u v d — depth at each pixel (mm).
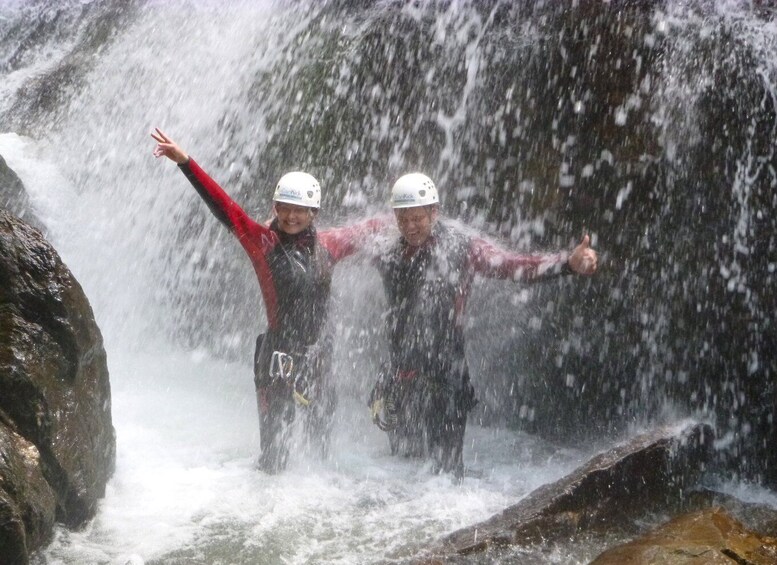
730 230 5020
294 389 4781
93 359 4219
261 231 4789
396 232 5082
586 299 5688
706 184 5078
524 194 5793
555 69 5617
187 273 7461
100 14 9648
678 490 4496
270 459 4883
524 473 5133
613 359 5660
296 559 3881
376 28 6547
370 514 4383
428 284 4855
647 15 5312
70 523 4023
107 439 4445
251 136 7109
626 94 5316
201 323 7379
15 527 3281
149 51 8469
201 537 4062
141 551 3887
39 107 9055
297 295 4777
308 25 7082
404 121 6301
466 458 5418
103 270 7617
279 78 7051
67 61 9336
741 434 5047
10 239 3867
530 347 5992
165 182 7664
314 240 4828
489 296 5945
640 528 4133
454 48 6117
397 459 5203
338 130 6602
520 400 6066
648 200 5312
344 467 5062
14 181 7004
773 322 4895
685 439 4543
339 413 5922
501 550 3848
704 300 5191
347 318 6082
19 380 3654
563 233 5684
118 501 4391
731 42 4988
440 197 6164
